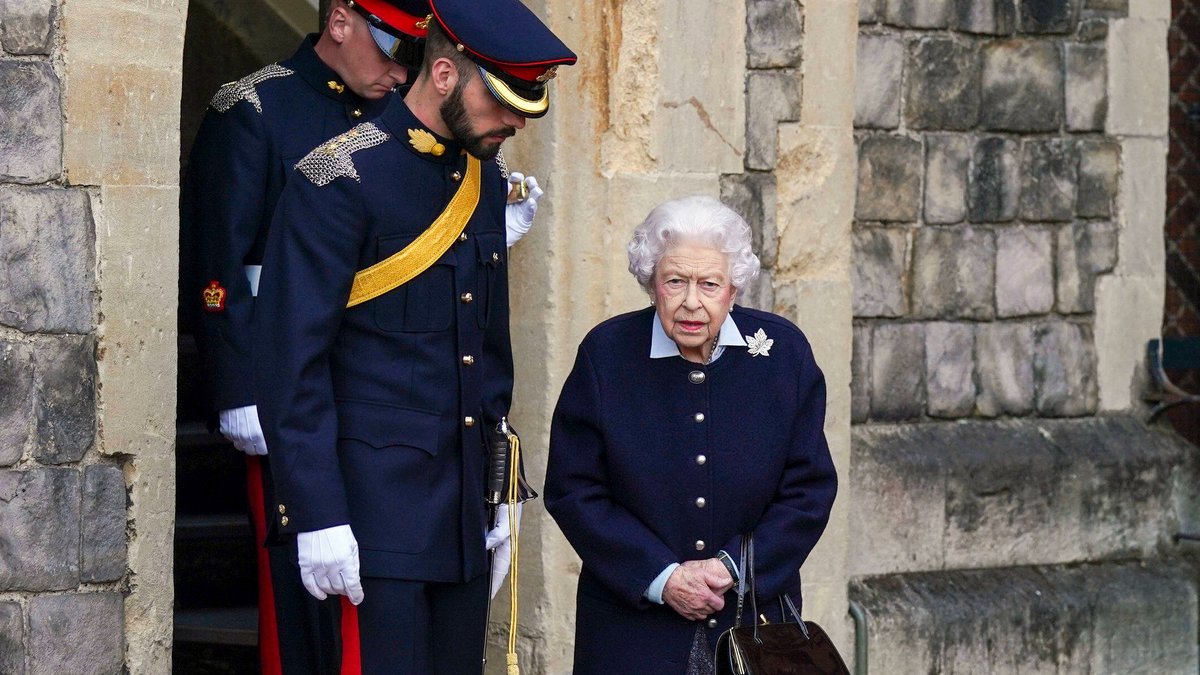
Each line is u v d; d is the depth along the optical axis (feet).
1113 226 59.41
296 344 32.40
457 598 35.04
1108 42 58.95
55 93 36.76
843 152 51.44
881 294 55.06
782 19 50.08
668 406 34.04
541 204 46.68
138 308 38.04
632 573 33.60
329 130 41.22
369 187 33.30
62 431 37.09
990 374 57.26
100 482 37.68
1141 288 59.82
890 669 52.65
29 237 36.50
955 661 53.83
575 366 35.17
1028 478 56.39
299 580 37.93
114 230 37.60
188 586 50.55
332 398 32.99
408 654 33.55
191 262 40.65
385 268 33.53
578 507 34.30
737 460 33.88
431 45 33.86
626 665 33.94
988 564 55.88
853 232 54.60
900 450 54.65
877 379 55.11
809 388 34.53
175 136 38.60
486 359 36.27
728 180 48.96
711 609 33.37
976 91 56.65
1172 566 58.75
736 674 32.22
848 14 51.24
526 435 47.26
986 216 57.00
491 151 34.12
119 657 38.06
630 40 46.44
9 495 36.50
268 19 67.67
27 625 36.81
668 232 32.81
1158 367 59.82
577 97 46.37
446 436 34.27
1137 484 58.49
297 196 33.27
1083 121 58.65
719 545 33.99
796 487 34.53
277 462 32.27
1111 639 56.80
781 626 33.06
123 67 37.58
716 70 47.96
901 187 55.36
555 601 46.93
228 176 40.14
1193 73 62.13
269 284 33.22
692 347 33.63
